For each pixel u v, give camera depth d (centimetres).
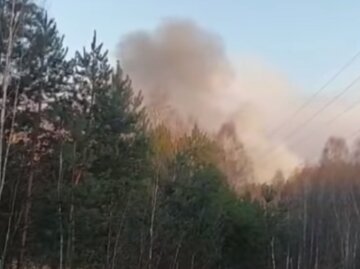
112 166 2886
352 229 5716
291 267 5062
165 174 3562
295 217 5953
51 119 2656
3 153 2378
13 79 2438
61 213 2545
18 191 2494
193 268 3666
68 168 2611
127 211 2889
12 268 2559
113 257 2789
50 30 2659
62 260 2531
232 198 4344
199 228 3688
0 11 2227
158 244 3247
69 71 2797
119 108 2947
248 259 4359
